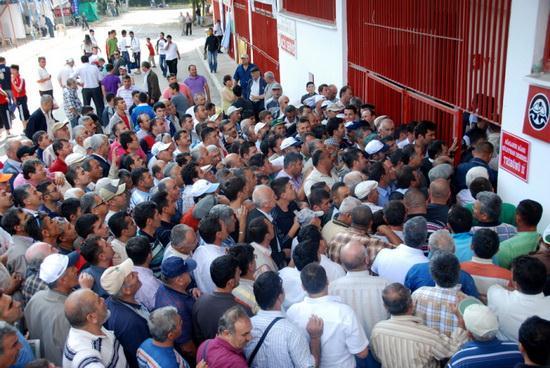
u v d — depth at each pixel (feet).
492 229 14.67
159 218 17.97
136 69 90.27
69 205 19.07
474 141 22.18
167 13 196.75
